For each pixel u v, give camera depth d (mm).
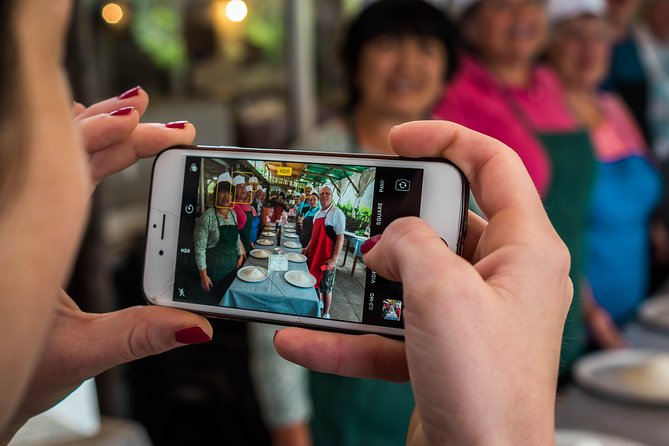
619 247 2320
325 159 621
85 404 1225
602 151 2324
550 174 1974
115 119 551
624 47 3334
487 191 508
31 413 543
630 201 2355
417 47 1498
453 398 401
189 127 630
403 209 595
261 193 635
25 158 249
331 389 1476
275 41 2998
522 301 418
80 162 269
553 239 451
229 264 633
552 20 2402
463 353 396
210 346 2273
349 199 609
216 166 640
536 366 409
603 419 1328
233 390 2246
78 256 1575
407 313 415
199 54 2621
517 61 2070
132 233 2379
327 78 3283
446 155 568
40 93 253
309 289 609
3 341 248
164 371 2283
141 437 1189
